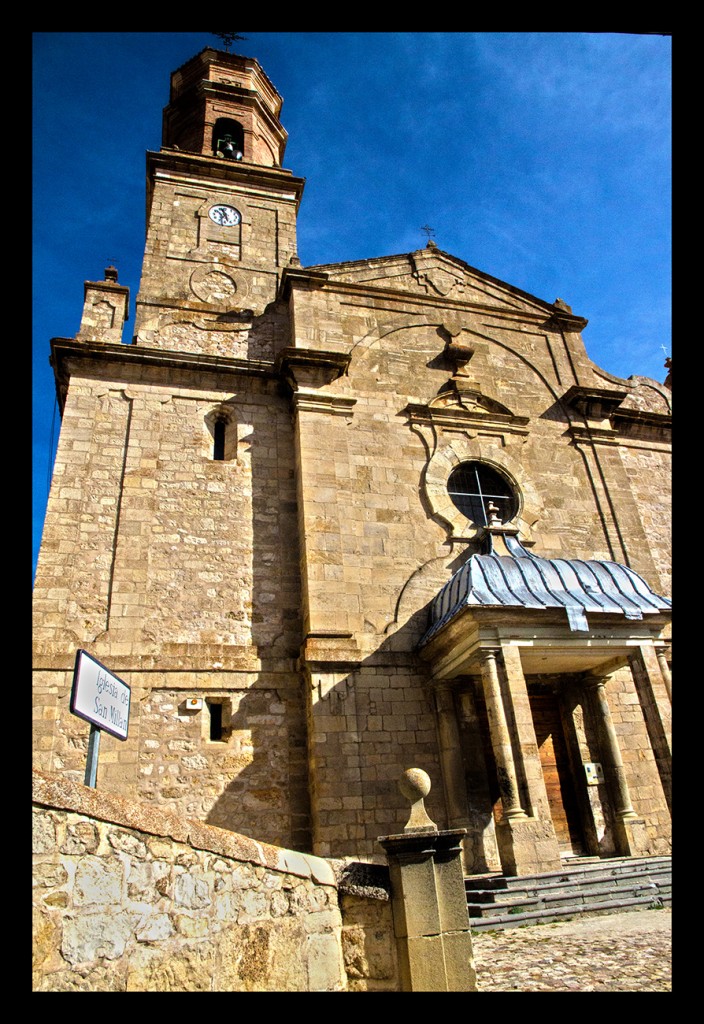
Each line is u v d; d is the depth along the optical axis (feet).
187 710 41.55
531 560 45.80
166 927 15.85
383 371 57.67
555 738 48.29
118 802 16.08
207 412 52.29
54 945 13.78
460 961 19.31
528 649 41.78
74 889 14.51
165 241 61.46
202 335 57.16
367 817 40.16
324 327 57.88
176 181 65.51
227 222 64.69
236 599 46.09
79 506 46.19
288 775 41.63
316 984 18.35
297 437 51.55
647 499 62.69
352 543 48.73
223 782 40.34
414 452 54.44
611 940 25.50
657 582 56.34
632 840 43.73
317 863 20.53
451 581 46.47
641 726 49.62
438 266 66.08
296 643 45.80
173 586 45.34
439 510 52.01
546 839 35.35
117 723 21.43
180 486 48.78
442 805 42.22
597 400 62.59
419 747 43.27
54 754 38.40
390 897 20.31
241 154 72.95
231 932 17.28
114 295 56.44
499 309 65.62
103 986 14.17
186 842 17.16
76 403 49.57
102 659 41.60
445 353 60.85
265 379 54.49
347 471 51.21
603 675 47.75
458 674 44.32
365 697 43.52
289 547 48.93
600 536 57.11
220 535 47.85
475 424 57.82
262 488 50.42
